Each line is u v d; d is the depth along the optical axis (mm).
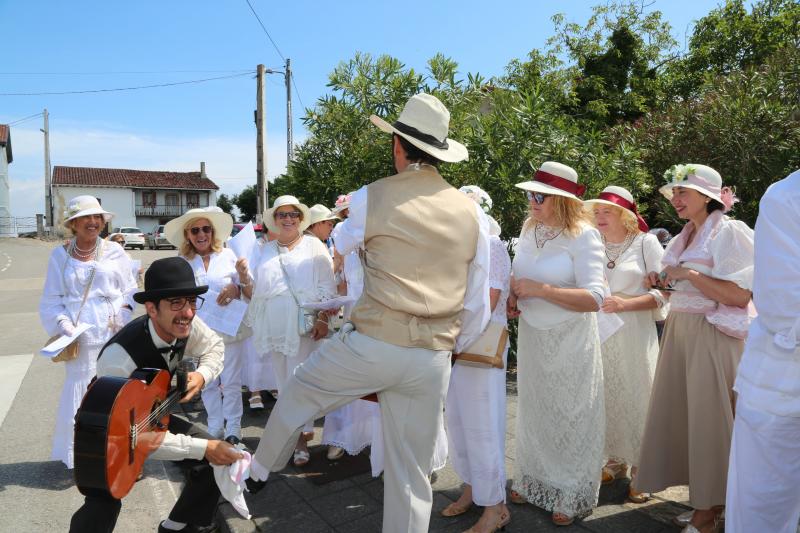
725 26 15586
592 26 15727
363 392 2262
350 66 6898
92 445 2074
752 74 9891
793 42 10398
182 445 2518
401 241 2182
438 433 2334
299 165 7156
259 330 4027
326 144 7000
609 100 14852
